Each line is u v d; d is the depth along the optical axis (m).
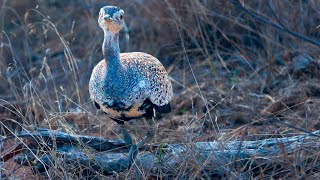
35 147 9.91
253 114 11.27
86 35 15.34
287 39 13.48
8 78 11.48
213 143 9.50
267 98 12.06
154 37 14.56
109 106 9.02
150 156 9.54
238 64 13.55
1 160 9.92
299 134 9.80
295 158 8.95
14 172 9.81
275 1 13.41
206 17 13.37
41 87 13.20
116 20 8.85
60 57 14.45
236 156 9.16
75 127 10.95
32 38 14.90
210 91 12.59
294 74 12.79
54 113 10.81
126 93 8.90
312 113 10.98
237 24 13.62
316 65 12.76
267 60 13.18
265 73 13.06
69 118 11.39
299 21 13.41
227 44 13.90
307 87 12.10
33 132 9.84
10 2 15.54
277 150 9.23
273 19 13.07
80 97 12.12
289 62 13.17
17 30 14.98
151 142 9.80
